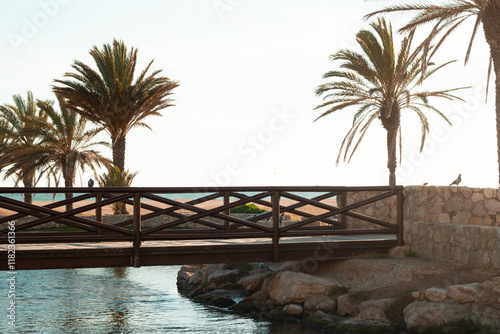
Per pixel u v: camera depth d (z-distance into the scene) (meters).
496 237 10.81
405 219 13.40
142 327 12.00
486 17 16.36
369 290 11.83
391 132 25.12
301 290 12.43
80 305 14.68
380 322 10.46
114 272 22.03
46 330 11.70
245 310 13.52
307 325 11.69
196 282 17.11
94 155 33.00
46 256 10.42
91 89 27.77
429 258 12.63
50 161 31.86
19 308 14.12
